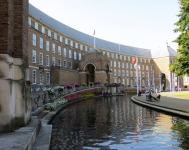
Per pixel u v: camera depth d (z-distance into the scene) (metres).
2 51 6.55
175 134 8.75
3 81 6.39
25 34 8.13
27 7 8.80
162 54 92.00
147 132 9.21
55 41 49.19
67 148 6.84
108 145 7.21
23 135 5.81
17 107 7.16
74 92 33.09
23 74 7.32
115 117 14.03
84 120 12.83
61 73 45.25
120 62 85.00
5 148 4.46
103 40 84.06
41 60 42.19
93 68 60.53
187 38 25.42
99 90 48.97
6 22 6.62
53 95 19.81
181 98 29.42
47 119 11.31
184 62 26.09
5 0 6.65
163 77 92.88
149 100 25.72
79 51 63.06
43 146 6.07
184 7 26.69
